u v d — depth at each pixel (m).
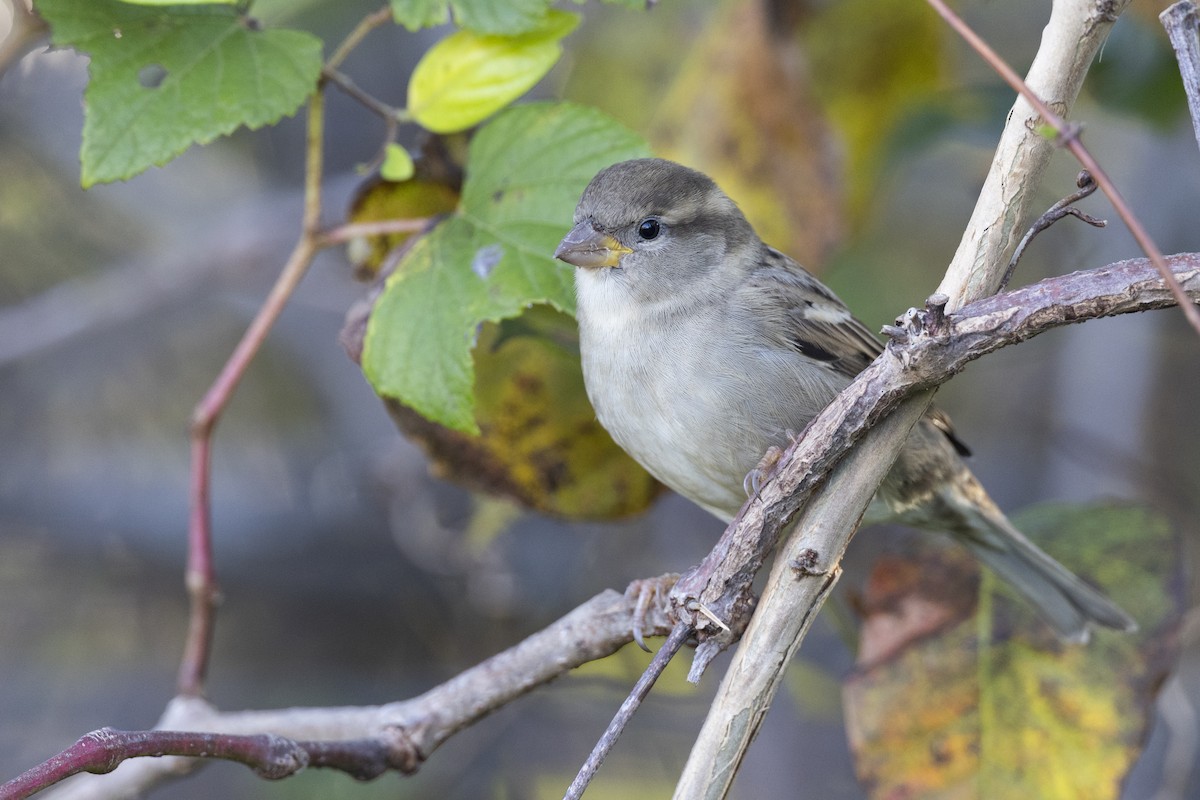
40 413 12.73
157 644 11.91
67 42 6.21
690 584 5.16
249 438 12.94
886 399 5.00
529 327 7.87
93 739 4.96
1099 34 4.88
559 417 8.03
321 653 11.77
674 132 8.98
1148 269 4.75
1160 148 10.92
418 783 10.73
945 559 7.77
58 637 11.77
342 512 12.10
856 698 7.52
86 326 12.47
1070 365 11.74
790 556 5.14
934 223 12.95
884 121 9.57
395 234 7.56
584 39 9.76
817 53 9.44
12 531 12.09
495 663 6.64
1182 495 11.48
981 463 13.47
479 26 6.47
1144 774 10.62
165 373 13.15
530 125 6.86
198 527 7.08
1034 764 7.30
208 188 13.63
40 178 12.80
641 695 4.94
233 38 6.36
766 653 5.09
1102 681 7.38
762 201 8.86
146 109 6.21
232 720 6.79
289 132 13.18
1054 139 4.78
